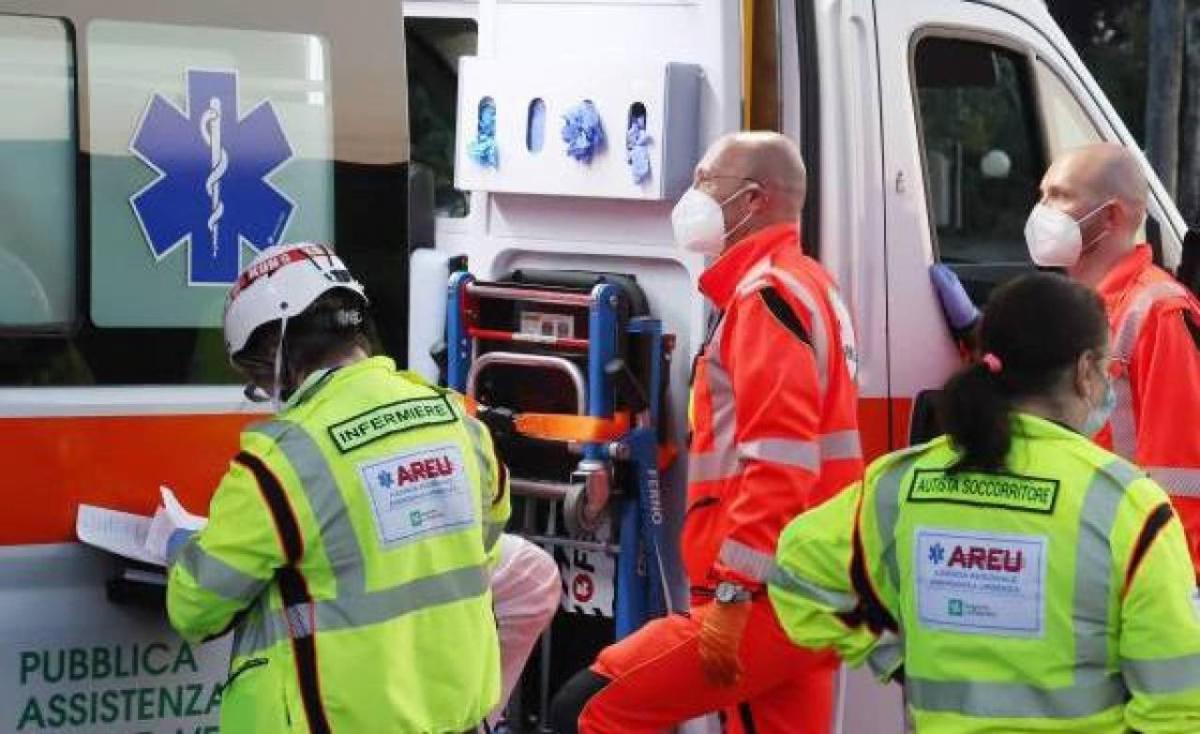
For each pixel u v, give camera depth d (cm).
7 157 438
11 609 426
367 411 406
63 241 442
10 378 435
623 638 601
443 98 695
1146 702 354
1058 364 373
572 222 631
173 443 446
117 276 447
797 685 538
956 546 370
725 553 510
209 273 457
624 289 602
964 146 666
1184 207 1170
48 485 432
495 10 652
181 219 454
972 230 668
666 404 609
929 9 649
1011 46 677
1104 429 523
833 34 620
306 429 399
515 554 517
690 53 607
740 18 603
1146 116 1198
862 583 383
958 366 643
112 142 447
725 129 600
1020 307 375
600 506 589
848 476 527
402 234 481
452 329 620
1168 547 357
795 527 392
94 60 446
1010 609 364
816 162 617
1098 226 543
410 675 403
